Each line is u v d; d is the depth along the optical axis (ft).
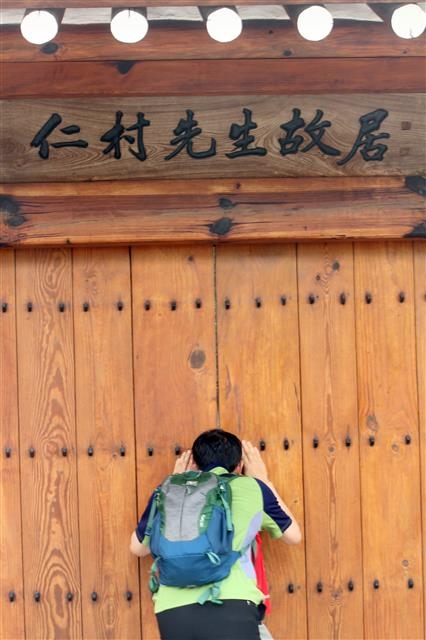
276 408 12.46
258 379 12.47
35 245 11.88
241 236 11.81
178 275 12.46
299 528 12.26
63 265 12.42
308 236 11.84
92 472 12.40
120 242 11.85
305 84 11.52
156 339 12.44
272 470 12.44
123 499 12.40
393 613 12.46
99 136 11.52
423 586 12.47
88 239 11.73
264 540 12.48
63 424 12.40
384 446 12.49
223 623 10.13
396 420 12.51
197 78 11.44
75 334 12.42
